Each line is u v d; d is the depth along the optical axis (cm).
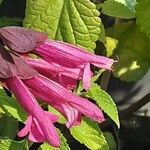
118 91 50
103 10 35
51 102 25
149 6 34
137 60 41
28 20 30
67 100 25
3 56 25
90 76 25
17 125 37
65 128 39
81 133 31
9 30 25
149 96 42
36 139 24
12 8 48
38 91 25
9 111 28
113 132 43
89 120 31
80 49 26
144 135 51
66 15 30
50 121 24
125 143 51
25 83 25
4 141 29
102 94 30
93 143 31
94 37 30
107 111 30
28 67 25
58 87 25
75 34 30
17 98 25
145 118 50
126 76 41
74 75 26
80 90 30
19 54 25
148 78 50
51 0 30
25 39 25
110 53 40
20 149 29
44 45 26
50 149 29
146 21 35
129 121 50
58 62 26
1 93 28
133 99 50
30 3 30
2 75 24
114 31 40
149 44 40
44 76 25
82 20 30
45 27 30
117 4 35
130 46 40
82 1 30
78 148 44
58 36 30
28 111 25
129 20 41
